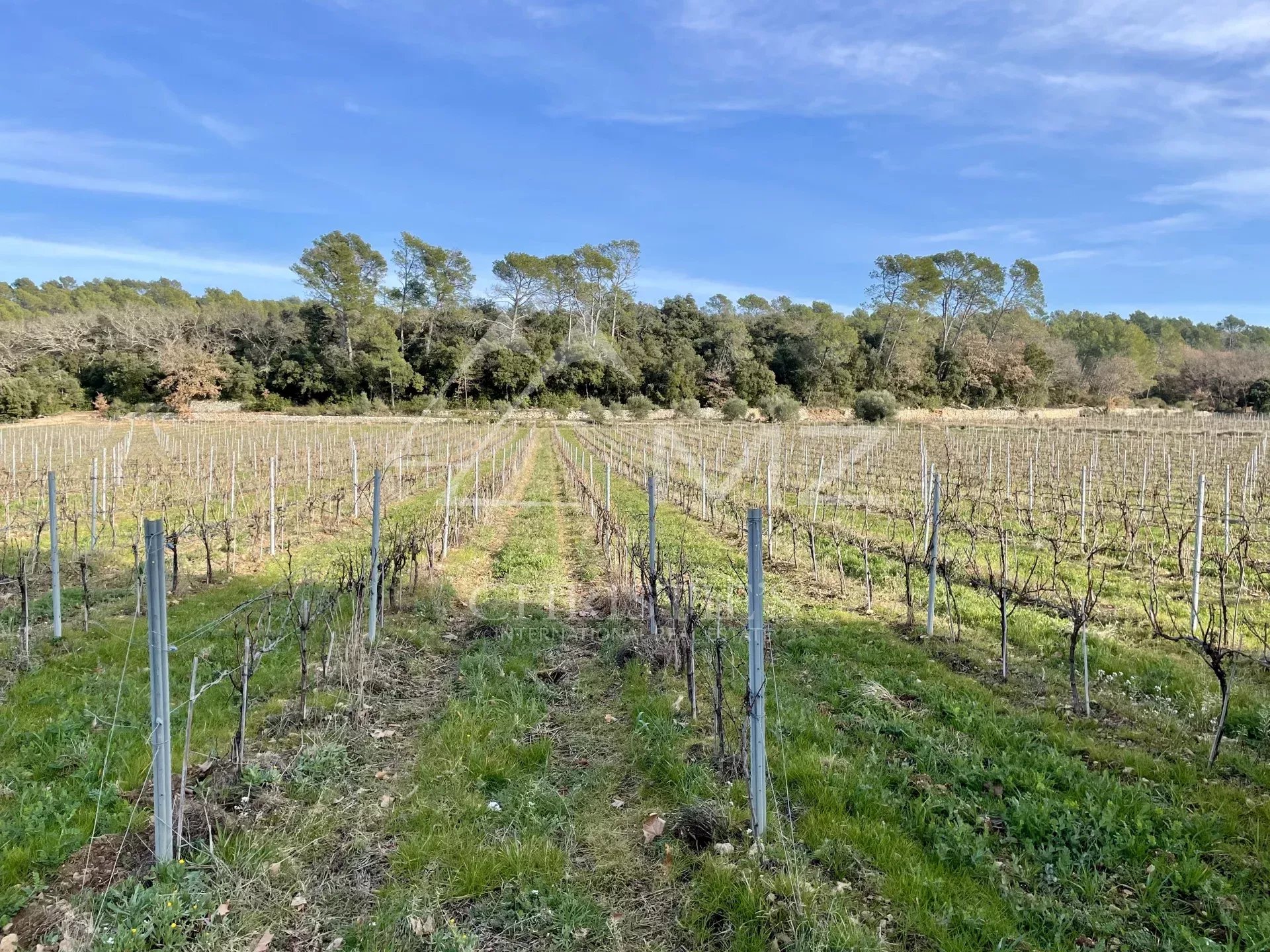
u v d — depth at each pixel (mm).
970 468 23984
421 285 55375
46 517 14594
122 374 54281
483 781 4512
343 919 3293
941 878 3434
